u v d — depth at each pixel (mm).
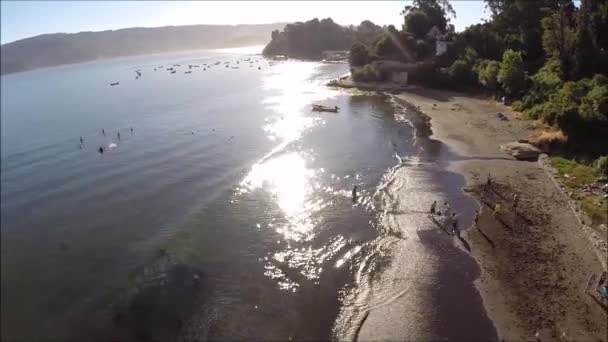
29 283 35094
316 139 69438
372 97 104938
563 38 81438
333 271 34312
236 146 68500
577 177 45781
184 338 27391
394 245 37188
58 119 102812
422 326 27688
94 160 67125
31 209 49969
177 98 121750
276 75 165125
